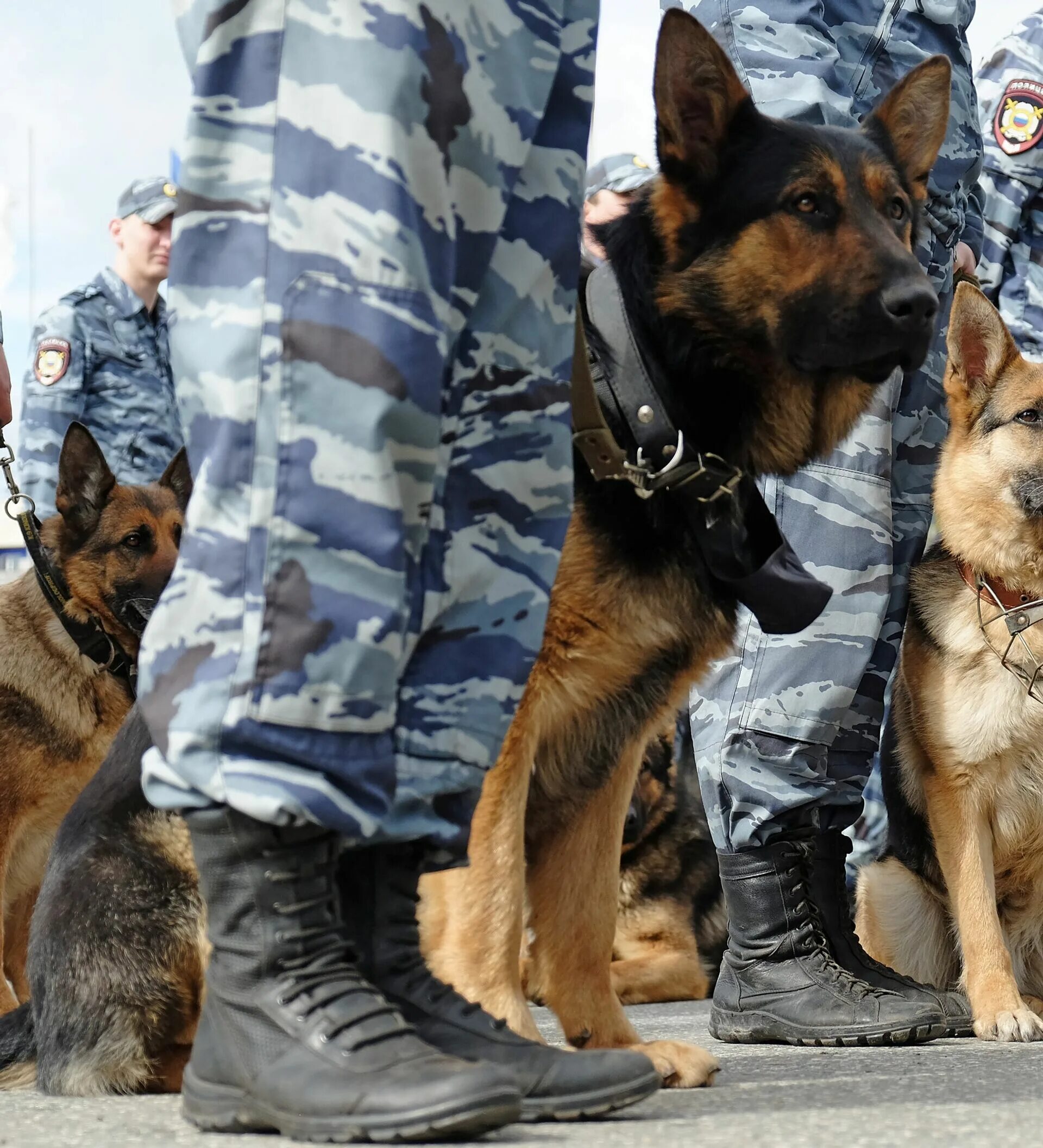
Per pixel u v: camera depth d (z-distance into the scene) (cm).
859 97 322
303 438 144
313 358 145
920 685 349
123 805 216
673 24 238
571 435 174
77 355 551
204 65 153
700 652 232
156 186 565
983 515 353
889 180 248
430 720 155
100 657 433
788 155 239
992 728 332
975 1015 301
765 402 242
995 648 336
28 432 544
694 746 303
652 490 218
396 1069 142
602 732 229
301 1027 147
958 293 373
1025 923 366
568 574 218
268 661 140
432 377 148
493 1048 161
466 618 160
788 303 235
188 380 151
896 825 379
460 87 153
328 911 154
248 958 151
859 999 276
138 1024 208
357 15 148
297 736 141
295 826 147
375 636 142
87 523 451
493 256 164
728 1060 245
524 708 216
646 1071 160
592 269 249
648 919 470
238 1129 152
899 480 330
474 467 161
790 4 310
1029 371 362
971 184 357
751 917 291
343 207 147
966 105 345
